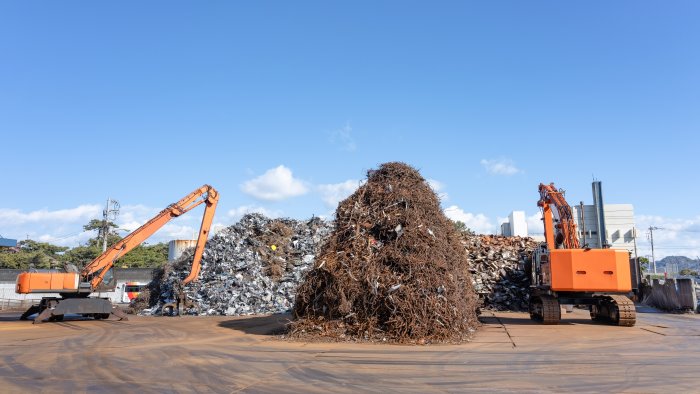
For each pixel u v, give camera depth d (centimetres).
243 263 2753
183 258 2972
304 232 3114
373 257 1412
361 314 1365
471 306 1636
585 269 1730
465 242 2927
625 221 3872
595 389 754
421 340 1271
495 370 906
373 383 802
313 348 1195
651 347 1205
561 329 1627
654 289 2977
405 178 1603
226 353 1129
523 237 3119
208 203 2620
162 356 1096
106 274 2367
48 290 2180
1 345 1328
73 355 1129
